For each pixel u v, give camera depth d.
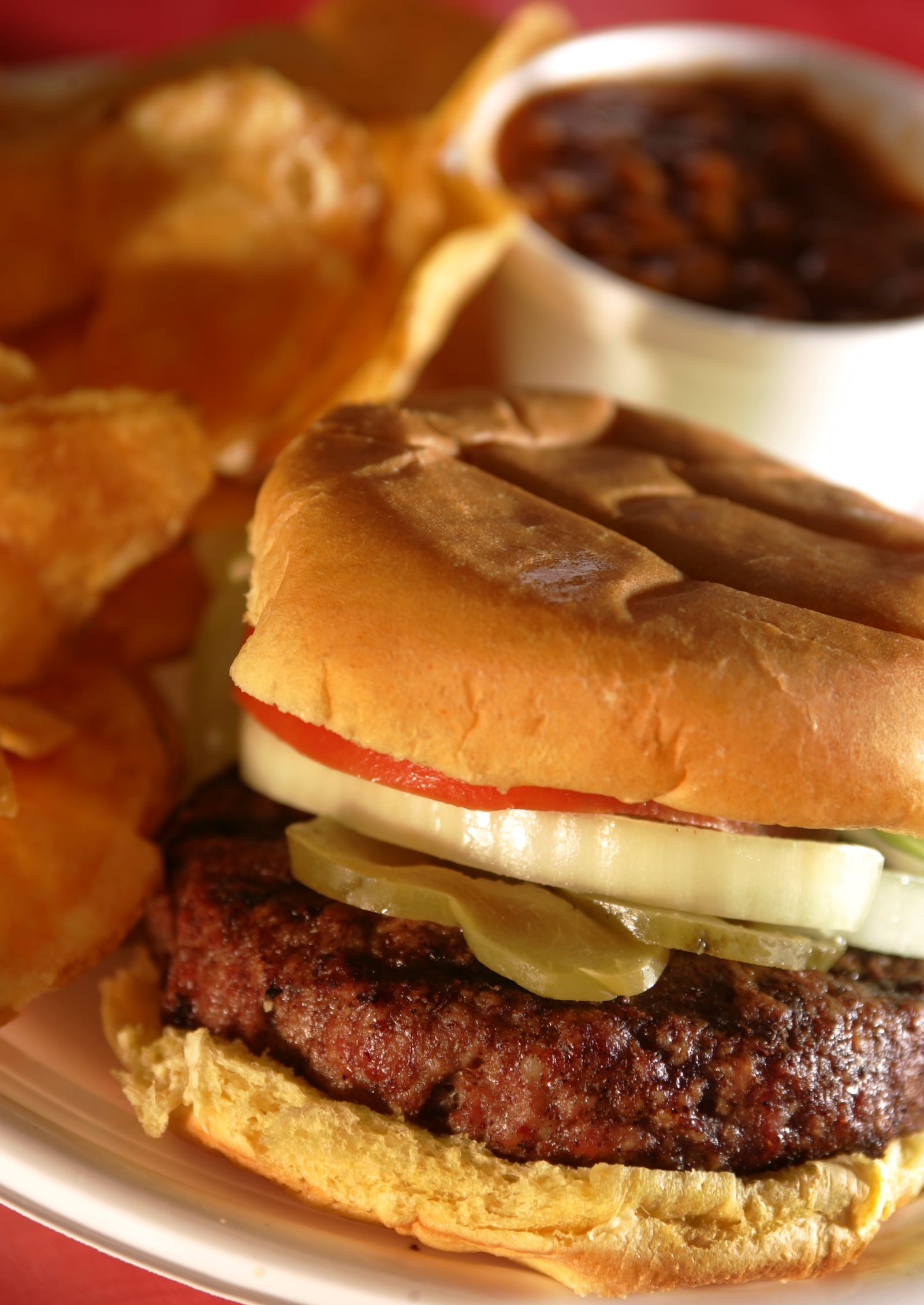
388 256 0.44
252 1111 0.33
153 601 0.40
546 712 0.32
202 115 0.43
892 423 0.46
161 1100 0.33
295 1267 0.32
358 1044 0.32
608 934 0.33
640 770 0.32
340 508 0.33
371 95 0.48
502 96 0.48
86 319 0.43
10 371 0.38
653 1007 0.33
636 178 0.47
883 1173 0.33
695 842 0.33
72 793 0.36
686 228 0.47
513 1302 0.32
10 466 0.37
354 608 0.32
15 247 0.42
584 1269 0.32
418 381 0.48
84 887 0.35
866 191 0.51
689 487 0.36
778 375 0.44
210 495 0.40
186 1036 0.34
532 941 0.33
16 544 0.37
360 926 0.33
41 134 0.44
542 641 0.32
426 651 0.32
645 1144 0.32
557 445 0.36
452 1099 0.33
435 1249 0.33
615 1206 0.32
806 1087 0.33
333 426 0.34
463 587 0.32
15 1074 0.34
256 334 0.42
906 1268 0.33
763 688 0.32
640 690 0.32
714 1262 0.32
